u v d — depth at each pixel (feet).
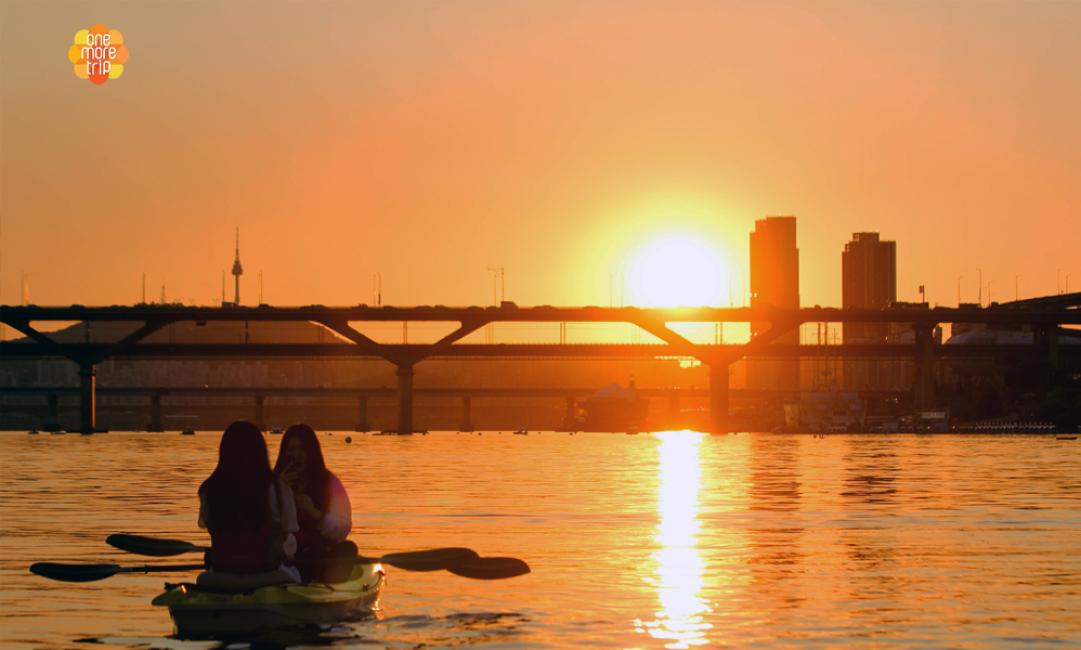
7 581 88.33
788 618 73.31
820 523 138.72
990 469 288.30
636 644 65.62
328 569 72.28
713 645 65.31
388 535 124.47
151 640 66.95
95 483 230.07
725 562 100.99
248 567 68.13
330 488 73.10
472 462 354.13
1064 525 135.74
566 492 201.05
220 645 65.72
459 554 75.82
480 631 69.00
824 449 482.28
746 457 392.06
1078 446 503.20
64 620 72.74
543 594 82.12
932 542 117.39
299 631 68.39
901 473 269.03
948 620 72.69
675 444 607.37
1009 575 92.79
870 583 88.38
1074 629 69.82
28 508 162.30
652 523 138.72
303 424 73.82
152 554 76.95
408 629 69.51
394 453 452.76
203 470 292.20
